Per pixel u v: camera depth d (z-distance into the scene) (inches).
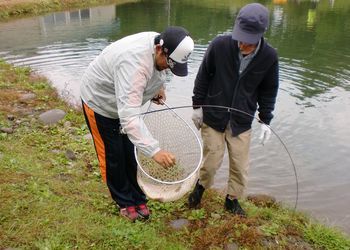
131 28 707.4
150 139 115.3
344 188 222.8
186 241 140.8
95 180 177.2
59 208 138.8
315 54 539.5
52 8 914.7
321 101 359.6
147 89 123.0
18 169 162.2
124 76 113.0
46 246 116.8
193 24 753.0
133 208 144.7
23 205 134.4
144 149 114.9
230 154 149.0
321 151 266.1
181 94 361.7
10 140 208.1
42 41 589.3
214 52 138.3
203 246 138.9
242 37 124.6
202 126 150.9
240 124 143.8
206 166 151.0
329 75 441.7
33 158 185.3
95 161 197.2
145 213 146.3
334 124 309.9
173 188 129.6
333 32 703.7
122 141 135.2
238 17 128.7
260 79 139.0
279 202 197.8
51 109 274.8
